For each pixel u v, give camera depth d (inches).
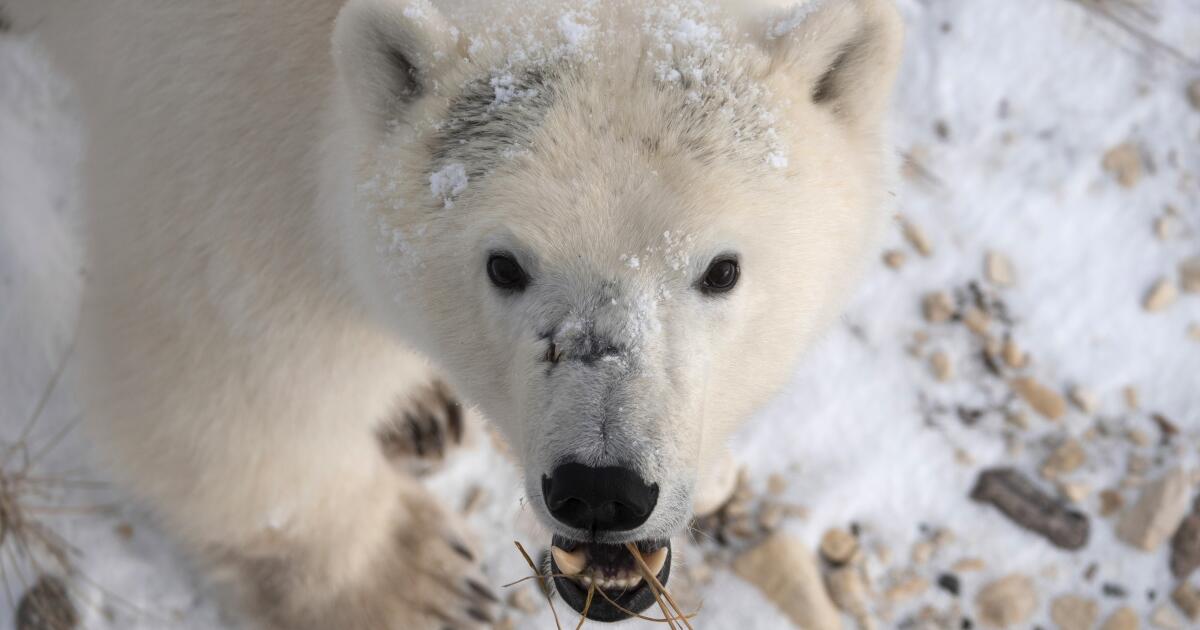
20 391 323.0
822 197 190.4
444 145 188.1
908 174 349.7
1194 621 299.1
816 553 309.9
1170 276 339.6
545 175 177.3
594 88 182.5
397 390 271.7
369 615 298.0
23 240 337.4
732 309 183.0
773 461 319.6
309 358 238.5
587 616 207.8
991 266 339.6
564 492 163.9
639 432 165.3
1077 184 350.3
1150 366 329.4
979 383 327.9
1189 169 351.6
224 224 225.9
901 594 305.7
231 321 230.5
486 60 189.0
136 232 233.0
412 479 312.2
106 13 242.5
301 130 223.1
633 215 173.5
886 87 199.6
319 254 224.4
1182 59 362.9
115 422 252.7
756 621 300.8
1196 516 308.3
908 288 337.7
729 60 187.2
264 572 293.7
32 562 299.3
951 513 314.7
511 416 191.2
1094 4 367.2
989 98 359.6
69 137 354.3
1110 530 310.8
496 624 305.1
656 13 189.9
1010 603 303.0
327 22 222.1
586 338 171.3
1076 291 337.7
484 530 315.9
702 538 309.4
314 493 267.0
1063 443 320.2
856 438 322.7
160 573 305.0
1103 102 359.3
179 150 227.1
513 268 180.9
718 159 178.7
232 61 224.7
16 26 310.5
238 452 249.9
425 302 193.6
